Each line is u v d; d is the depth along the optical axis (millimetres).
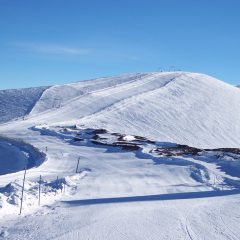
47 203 21734
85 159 54844
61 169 46844
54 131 79000
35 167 48344
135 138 73688
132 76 147000
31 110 114875
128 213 19875
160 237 15602
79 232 15664
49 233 15320
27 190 23359
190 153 55781
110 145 64188
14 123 95875
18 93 136500
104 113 101750
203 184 36719
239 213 20938
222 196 28047
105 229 16359
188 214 20250
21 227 16016
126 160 52688
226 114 110312
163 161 49875
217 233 16641
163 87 126250
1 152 64938
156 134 91875
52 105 118062
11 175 38938
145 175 40656
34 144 68562
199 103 115062
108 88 131250
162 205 22797
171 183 36781
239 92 131375
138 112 103438
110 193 28781
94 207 21141
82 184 31703
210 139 94438
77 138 71562
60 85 141500
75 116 102125
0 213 17734
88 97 118500
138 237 15445
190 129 98062
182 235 16047
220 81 141375
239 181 37812
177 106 110750
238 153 56938
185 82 131875
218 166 45438
